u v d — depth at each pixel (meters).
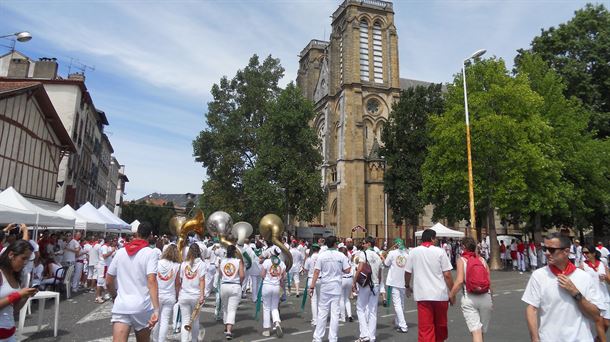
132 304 6.19
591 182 36.28
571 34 40.47
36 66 38.25
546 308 4.98
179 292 9.14
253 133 47.88
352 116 57.56
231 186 47.47
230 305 10.54
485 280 7.93
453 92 37.06
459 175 32.31
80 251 19.12
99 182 60.59
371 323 10.01
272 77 51.12
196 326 9.22
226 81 51.53
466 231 48.22
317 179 41.56
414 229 45.38
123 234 39.25
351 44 59.44
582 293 4.86
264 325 10.94
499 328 11.62
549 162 30.88
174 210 115.75
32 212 14.94
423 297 7.86
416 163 42.72
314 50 72.12
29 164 26.28
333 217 58.38
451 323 12.63
